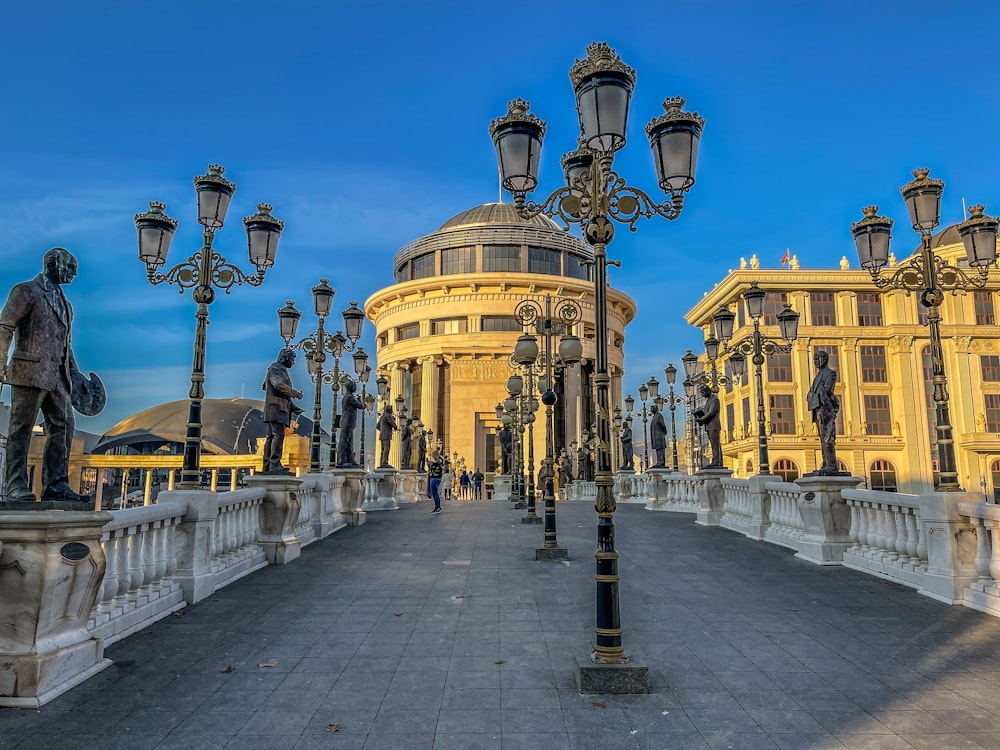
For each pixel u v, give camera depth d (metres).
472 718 4.86
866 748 4.36
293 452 64.69
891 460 54.78
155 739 4.50
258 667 5.98
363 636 6.98
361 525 18.36
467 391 62.66
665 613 8.01
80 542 5.44
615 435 39.62
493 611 8.09
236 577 10.05
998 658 6.25
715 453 18.80
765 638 6.92
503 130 6.92
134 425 85.69
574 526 18.06
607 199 6.26
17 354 5.46
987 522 8.36
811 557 11.91
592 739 4.51
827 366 12.22
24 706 4.97
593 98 6.10
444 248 67.56
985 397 55.34
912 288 10.02
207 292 9.75
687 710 5.00
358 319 20.16
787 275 56.66
